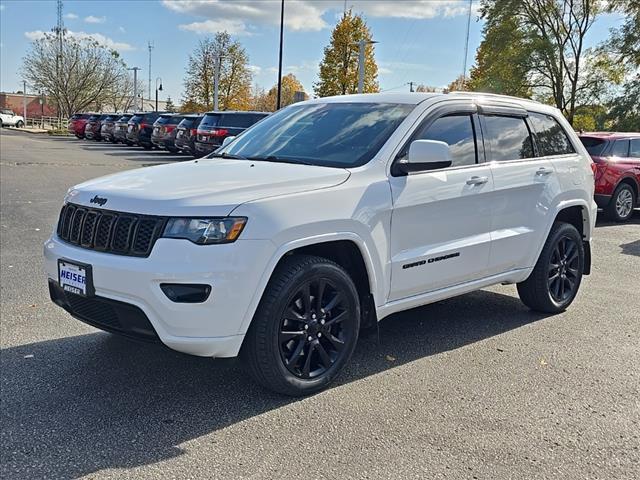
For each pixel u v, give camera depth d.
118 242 3.50
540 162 5.45
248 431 3.41
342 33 37.31
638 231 11.11
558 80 33.34
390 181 4.16
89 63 68.81
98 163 22.03
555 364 4.51
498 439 3.39
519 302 6.20
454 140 4.73
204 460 3.11
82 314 3.76
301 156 4.44
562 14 33.09
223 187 3.62
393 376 4.22
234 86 54.53
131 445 3.23
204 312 3.35
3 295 5.81
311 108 5.15
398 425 3.52
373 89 38.09
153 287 3.32
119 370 4.19
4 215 10.29
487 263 4.94
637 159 12.38
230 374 4.17
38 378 4.02
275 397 3.84
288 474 3.00
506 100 5.37
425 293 4.54
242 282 3.40
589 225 6.03
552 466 3.13
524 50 32.91
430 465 3.11
